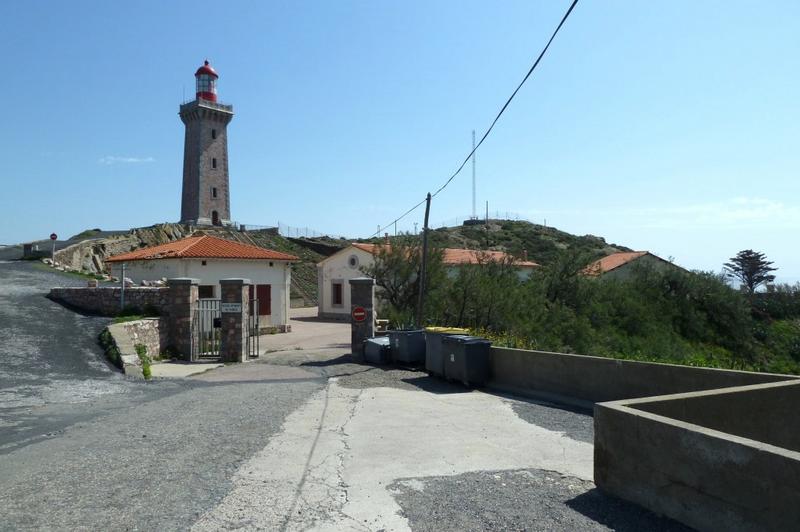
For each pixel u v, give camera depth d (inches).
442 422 308.7
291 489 195.6
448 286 836.0
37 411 341.4
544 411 341.1
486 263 1024.2
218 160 2637.8
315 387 442.0
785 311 1640.0
